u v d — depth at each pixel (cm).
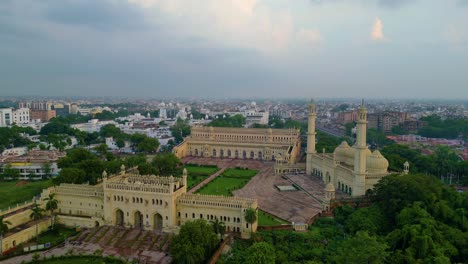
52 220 15288
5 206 17525
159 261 12381
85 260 12550
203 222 12444
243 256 11888
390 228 14262
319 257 11838
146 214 14850
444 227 12875
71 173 17738
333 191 16575
